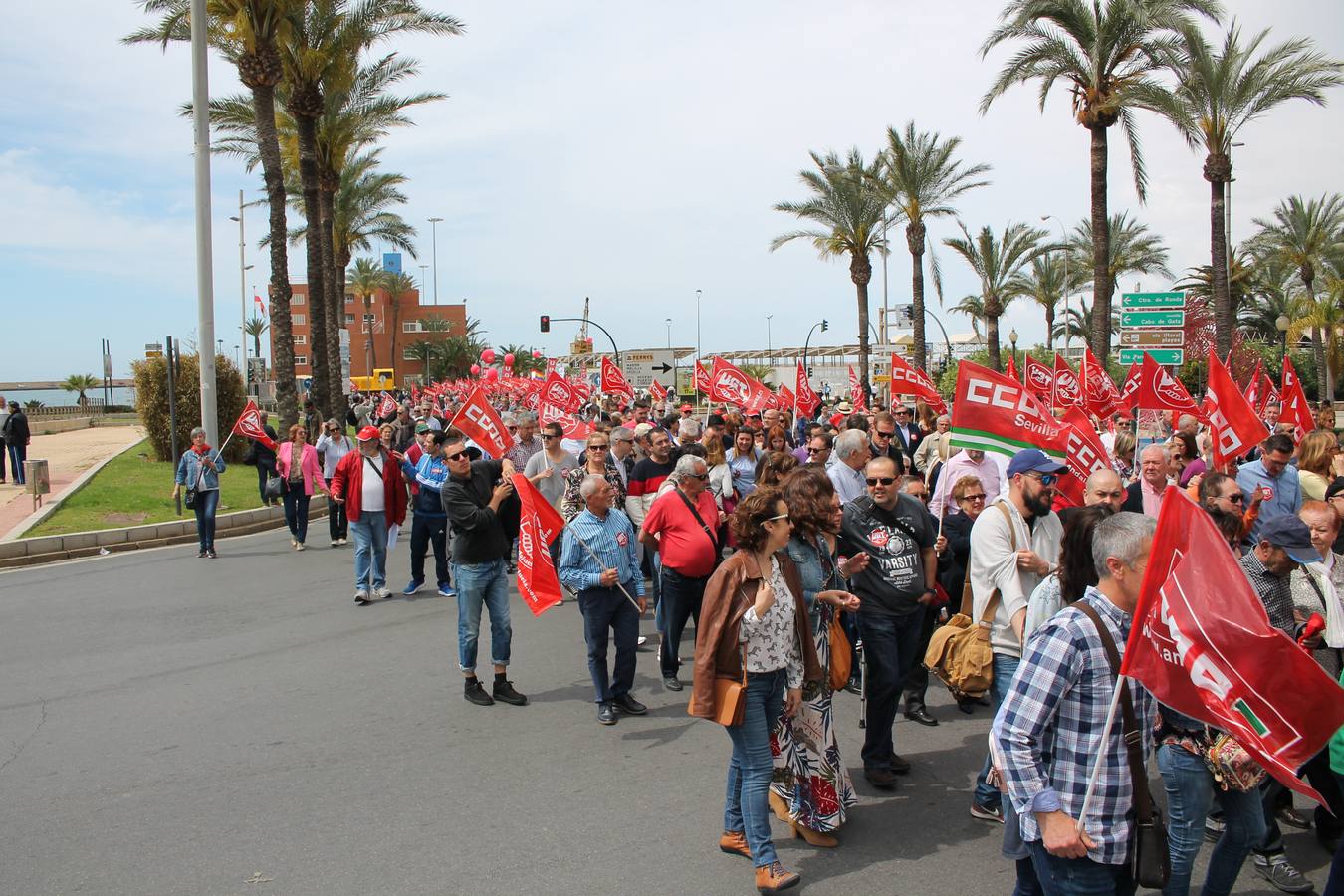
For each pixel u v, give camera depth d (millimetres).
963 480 6637
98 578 12516
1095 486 5316
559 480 10922
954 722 6797
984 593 5102
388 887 4480
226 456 26047
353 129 28812
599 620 6766
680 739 6473
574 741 6449
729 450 11195
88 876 4621
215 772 5941
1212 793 3844
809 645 4832
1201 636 2955
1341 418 34031
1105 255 21422
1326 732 2992
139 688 7707
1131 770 3033
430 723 6824
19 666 8367
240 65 21547
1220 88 21625
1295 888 4387
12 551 13820
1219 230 22578
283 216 22578
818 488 5238
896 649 5609
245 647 8945
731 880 4520
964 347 78312
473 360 90125
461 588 7242
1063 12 20625
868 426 12719
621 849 4848
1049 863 3100
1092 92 20844
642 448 11445
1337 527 5105
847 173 36188
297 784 5734
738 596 4551
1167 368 18609
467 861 4727
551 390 20562
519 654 8703
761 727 4562
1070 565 3574
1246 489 7562
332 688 7672
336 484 10898
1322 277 41188
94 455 29500
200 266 17859
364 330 96812
